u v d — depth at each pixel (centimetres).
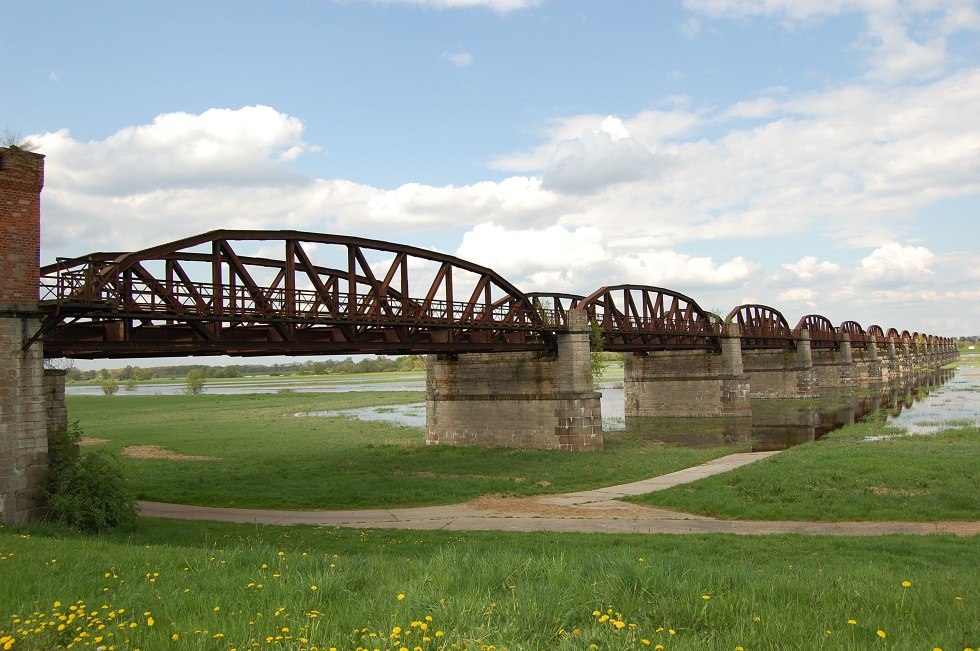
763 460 3625
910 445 3872
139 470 3997
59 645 761
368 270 3491
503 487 3241
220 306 2769
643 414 7812
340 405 10212
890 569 1498
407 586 960
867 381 13038
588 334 4934
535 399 4934
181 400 12119
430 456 4491
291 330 3234
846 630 763
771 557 1719
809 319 10825
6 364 2111
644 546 1895
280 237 3053
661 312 6681
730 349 7362
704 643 723
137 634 777
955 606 898
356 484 3350
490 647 697
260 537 2112
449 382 5350
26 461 2144
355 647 720
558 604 827
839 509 2458
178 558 1303
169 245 2619
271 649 707
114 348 2606
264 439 5819
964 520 2314
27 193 2203
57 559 1307
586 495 3058
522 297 4575
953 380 13625
